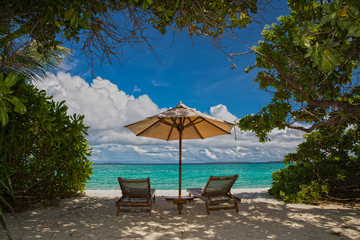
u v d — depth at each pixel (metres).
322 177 8.30
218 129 7.02
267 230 4.48
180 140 6.40
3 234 4.03
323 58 2.02
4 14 3.05
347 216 5.46
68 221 4.93
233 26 4.06
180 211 5.74
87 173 8.09
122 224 4.81
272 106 6.12
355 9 1.75
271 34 5.61
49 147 6.04
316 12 4.75
